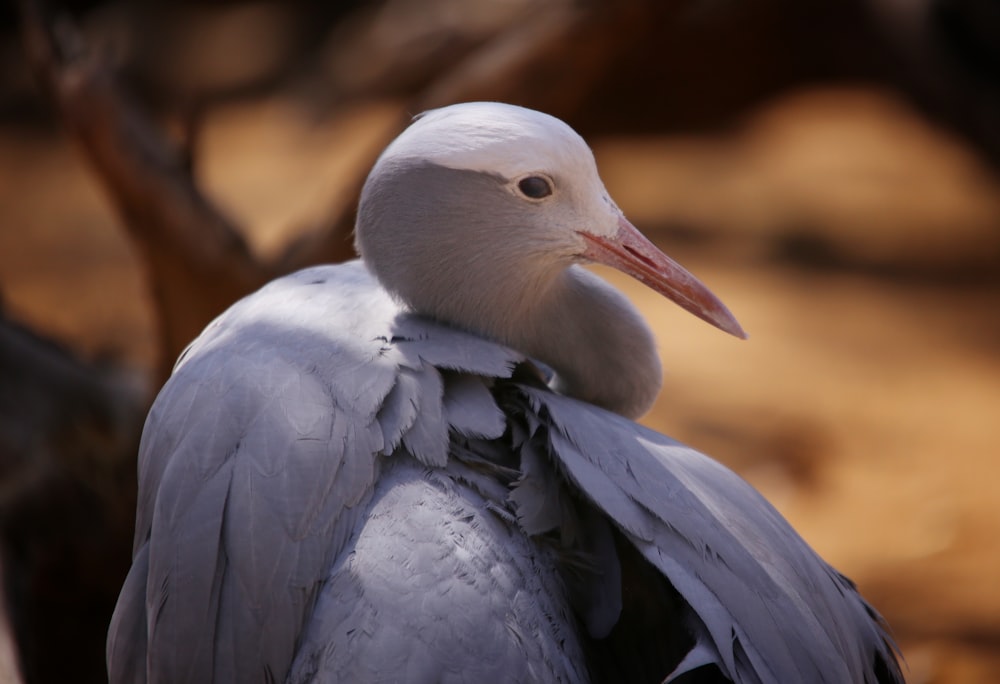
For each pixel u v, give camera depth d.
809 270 22.64
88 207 25.23
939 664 10.42
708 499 4.99
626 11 9.80
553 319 5.78
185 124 9.95
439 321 5.50
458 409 4.90
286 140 27.56
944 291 21.91
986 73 18.34
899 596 11.77
